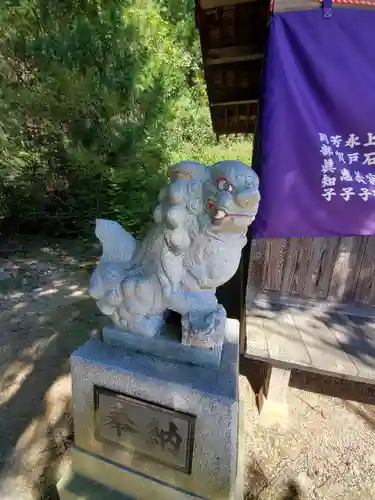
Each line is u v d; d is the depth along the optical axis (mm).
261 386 2578
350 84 1807
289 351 2055
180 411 1352
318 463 2035
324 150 1897
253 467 1999
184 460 1408
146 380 1361
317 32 1785
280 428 2230
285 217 2000
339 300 2568
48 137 4719
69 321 3303
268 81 1868
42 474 1901
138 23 4648
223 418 1291
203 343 1398
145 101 4559
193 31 7598
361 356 2037
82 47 4105
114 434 1511
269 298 2646
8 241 5582
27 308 3537
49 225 5887
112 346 1555
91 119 4398
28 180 5105
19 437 2100
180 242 1307
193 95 9258
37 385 2482
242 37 3086
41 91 4188
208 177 1262
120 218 4574
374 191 1918
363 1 1727
